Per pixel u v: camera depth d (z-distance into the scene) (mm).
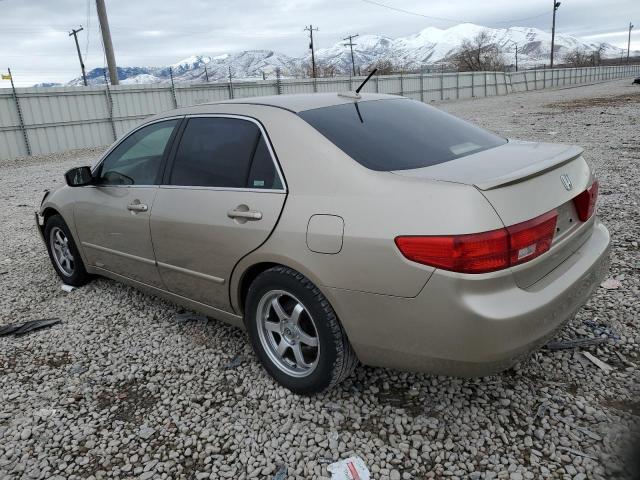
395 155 2803
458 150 3033
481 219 2230
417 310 2354
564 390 2906
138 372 3412
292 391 3039
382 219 2418
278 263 2826
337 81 37844
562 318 2539
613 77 94188
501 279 2260
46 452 2719
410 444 2605
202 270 3318
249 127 3164
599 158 9852
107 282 5031
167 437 2777
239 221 2977
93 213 4203
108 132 25641
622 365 3104
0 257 6270
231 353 3562
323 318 2686
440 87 47250
